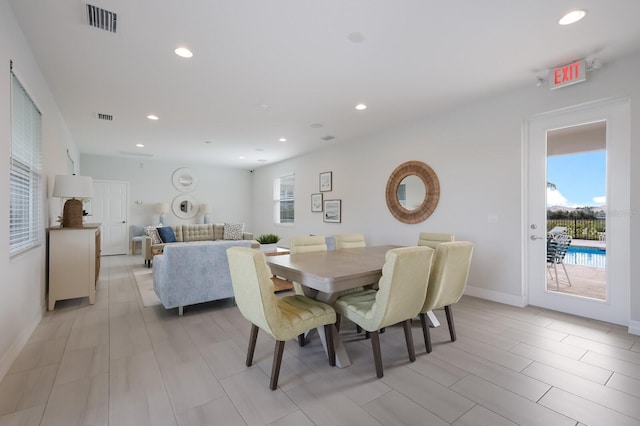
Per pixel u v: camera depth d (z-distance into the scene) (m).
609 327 2.83
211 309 3.41
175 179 8.34
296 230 7.34
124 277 4.96
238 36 2.38
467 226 3.92
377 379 1.97
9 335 2.10
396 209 4.80
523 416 1.60
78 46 2.50
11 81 2.09
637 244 2.66
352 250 3.30
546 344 2.48
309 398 1.77
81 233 3.42
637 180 2.66
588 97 2.94
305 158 7.00
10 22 2.04
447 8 2.06
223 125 4.76
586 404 1.70
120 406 1.68
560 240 3.26
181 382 1.93
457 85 3.33
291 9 2.06
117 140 5.72
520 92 3.42
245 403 1.72
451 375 2.01
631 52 2.65
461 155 3.97
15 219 2.33
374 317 1.97
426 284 2.14
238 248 2.05
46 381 1.92
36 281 2.84
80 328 2.81
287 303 2.24
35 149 2.85
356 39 2.43
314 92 3.50
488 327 2.86
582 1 2.00
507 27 2.28
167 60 2.74
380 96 3.62
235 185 9.27
